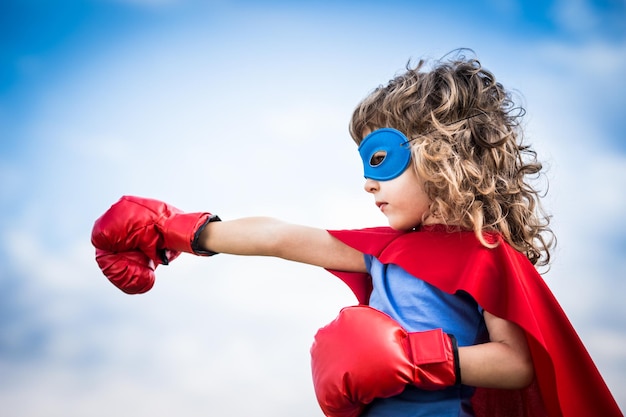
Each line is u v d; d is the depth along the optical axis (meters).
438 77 1.36
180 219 1.43
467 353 1.17
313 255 1.41
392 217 1.30
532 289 1.25
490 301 1.19
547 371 1.18
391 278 1.32
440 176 1.26
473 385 1.18
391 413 1.21
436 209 1.29
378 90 1.39
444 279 1.24
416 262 1.27
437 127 1.30
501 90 1.40
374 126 1.37
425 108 1.33
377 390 1.15
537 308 1.23
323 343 1.21
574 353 1.22
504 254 1.23
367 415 1.23
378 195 1.30
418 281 1.28
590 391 1.20
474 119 1.34
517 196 1.36
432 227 1.30
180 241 1.42
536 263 1.42
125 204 1.46
